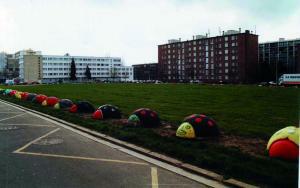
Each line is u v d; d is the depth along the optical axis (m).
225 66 132.62
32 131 14.47
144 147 10.65
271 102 27.28
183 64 151.38
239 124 15.09
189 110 21.14
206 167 8.28
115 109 17.34
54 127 15.61
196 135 11.36
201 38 143.00
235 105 24.67
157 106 23.95
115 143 11.64
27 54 165.25
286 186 6.71
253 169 7.59
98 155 10.00
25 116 20.22
